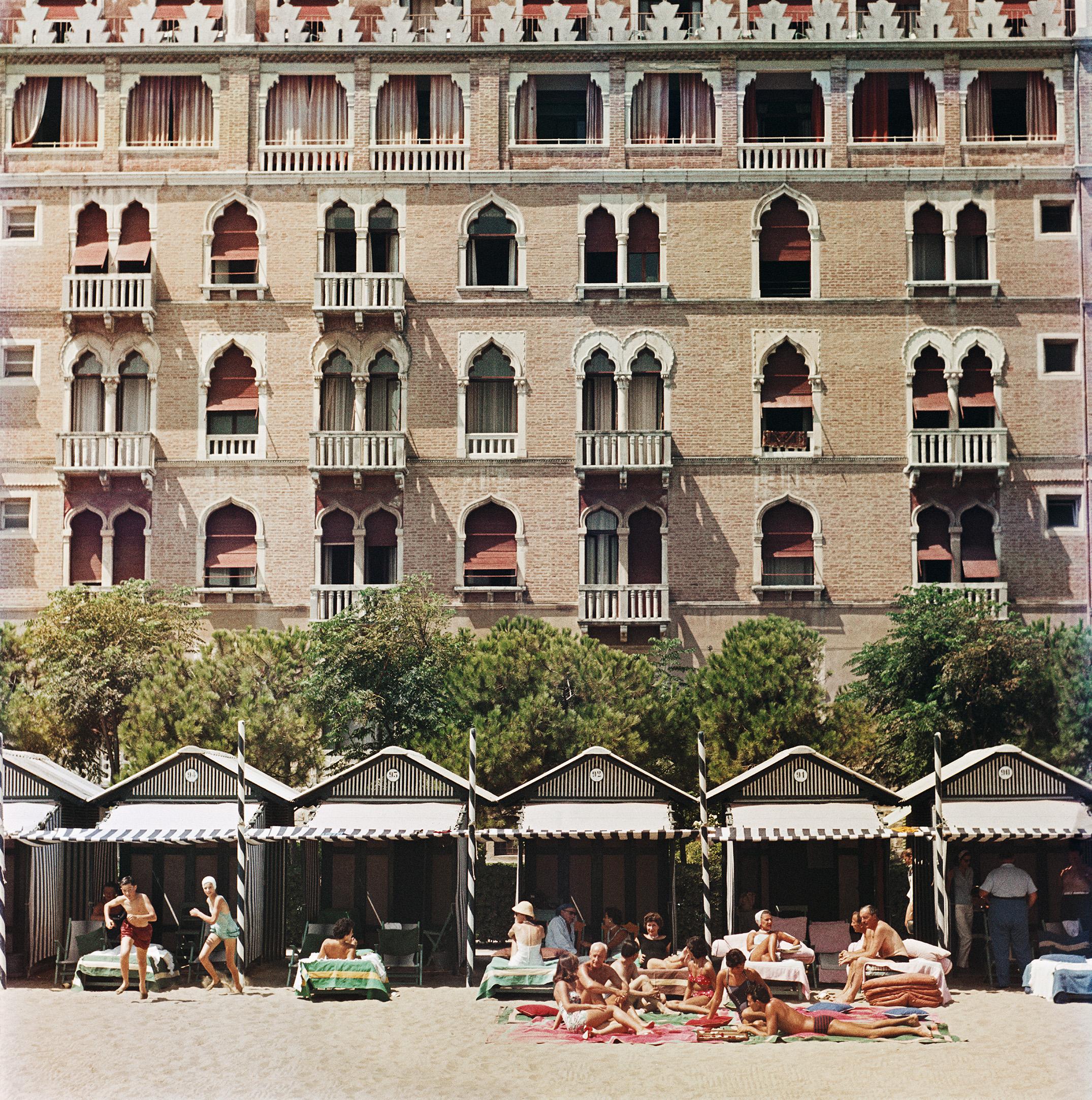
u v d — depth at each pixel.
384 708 34.03
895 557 41.25
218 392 42.22
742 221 42.41
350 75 43.03
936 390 41.88
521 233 42.47
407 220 42.62
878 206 42.34
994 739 34.12
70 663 35.25
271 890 26.00
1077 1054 18.89
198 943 24.86
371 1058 18.78
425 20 43.44
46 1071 18.28
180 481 41.84
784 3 43.44
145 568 41.62
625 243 42.50
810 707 34.19
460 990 23.44
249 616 41.28
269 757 32.78
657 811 24.56
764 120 43.31
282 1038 19.86
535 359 42.19
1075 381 41.69
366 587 37.22
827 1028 20.00
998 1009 21.62
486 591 41.25
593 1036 20.00
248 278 42.59
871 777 34.53
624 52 42.97
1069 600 41.00
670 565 41.41
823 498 41.56
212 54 43.00
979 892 25.30
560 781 25.05
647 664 34.69
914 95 42.81
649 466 41.16
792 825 23.77
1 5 43.03
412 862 25.70
